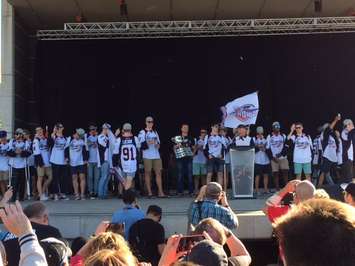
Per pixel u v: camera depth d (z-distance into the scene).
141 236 5.62
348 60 16.55
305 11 14.94
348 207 1.48
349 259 1.36
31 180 12.06
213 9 14.70
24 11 14.42
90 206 9.77
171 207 9.40
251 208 9.07
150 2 13.98
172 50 16.72
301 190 4.31
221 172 11.66
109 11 14.59
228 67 16.92
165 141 17.03
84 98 16.44
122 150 10.93
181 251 3.38
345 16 15.26
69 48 16.08
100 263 2.27
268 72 16.89
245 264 3.79
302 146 11.85
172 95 17.02
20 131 11.78
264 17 15.45
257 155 12.24
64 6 14.15
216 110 17.02
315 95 16.83
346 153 11.82
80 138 11.57
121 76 16.73
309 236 1.39
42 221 4.43
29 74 15.71
